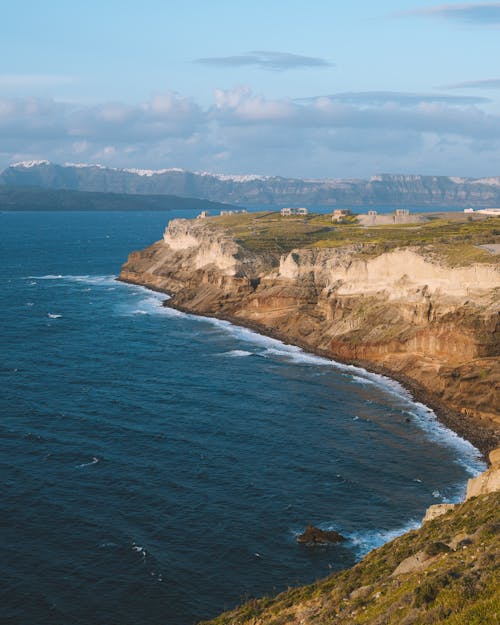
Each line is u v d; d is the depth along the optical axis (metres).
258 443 81.50
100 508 64.06
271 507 65.50
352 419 91.25
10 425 84.25
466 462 77.75
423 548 39.91
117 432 83.38
